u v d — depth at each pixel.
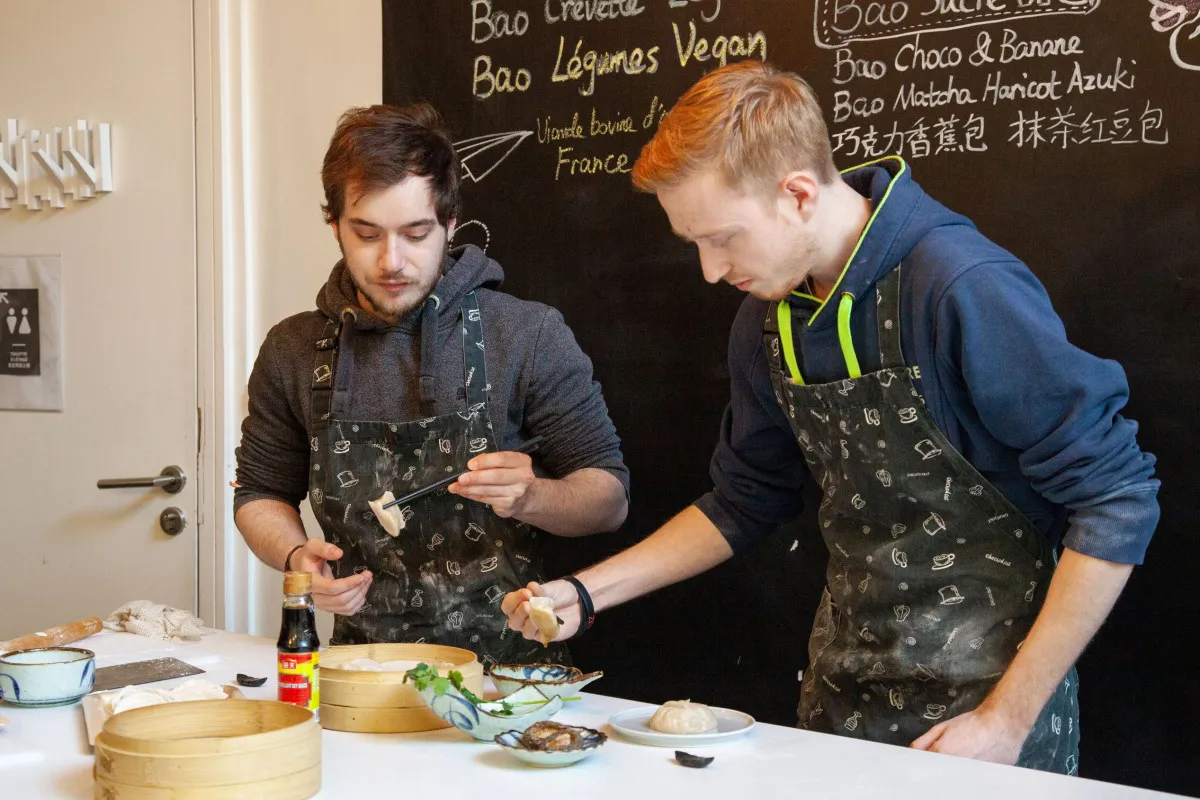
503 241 2.55
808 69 2.24
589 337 2.47
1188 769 1.95
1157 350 1.96
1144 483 1.41
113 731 1.17
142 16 3.00
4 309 3.24
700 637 2.38
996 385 1.42
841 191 1.53
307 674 1.37
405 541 1.95
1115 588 1.39
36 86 3.18
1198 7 1.91
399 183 1.79
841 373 1.59
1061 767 1.57
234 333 2.93
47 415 3.21
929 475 1.54
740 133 1.40
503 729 1.34
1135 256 1.97
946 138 2.11
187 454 3.01
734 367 1.78
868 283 1.52
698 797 1.17
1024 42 2.04
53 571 3.21
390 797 1.18
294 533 1.98
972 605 1.55
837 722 1.67
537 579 1.99
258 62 2.87
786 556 2.29
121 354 3.09
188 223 2.97
